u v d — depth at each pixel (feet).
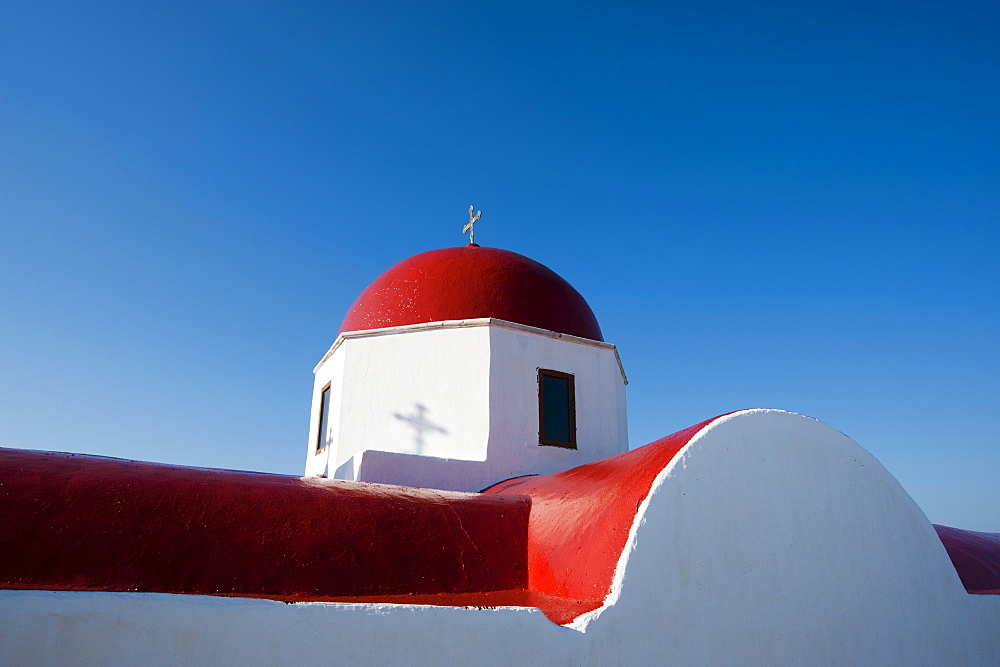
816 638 16.26
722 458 16.43
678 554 14.75
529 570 16.85
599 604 13.53
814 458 18.20
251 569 13.78
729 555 15.56
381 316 30.68
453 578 15.81
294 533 15.05
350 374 29.43
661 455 16.69
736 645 14.87
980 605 20.08
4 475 13.42
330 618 11.50
